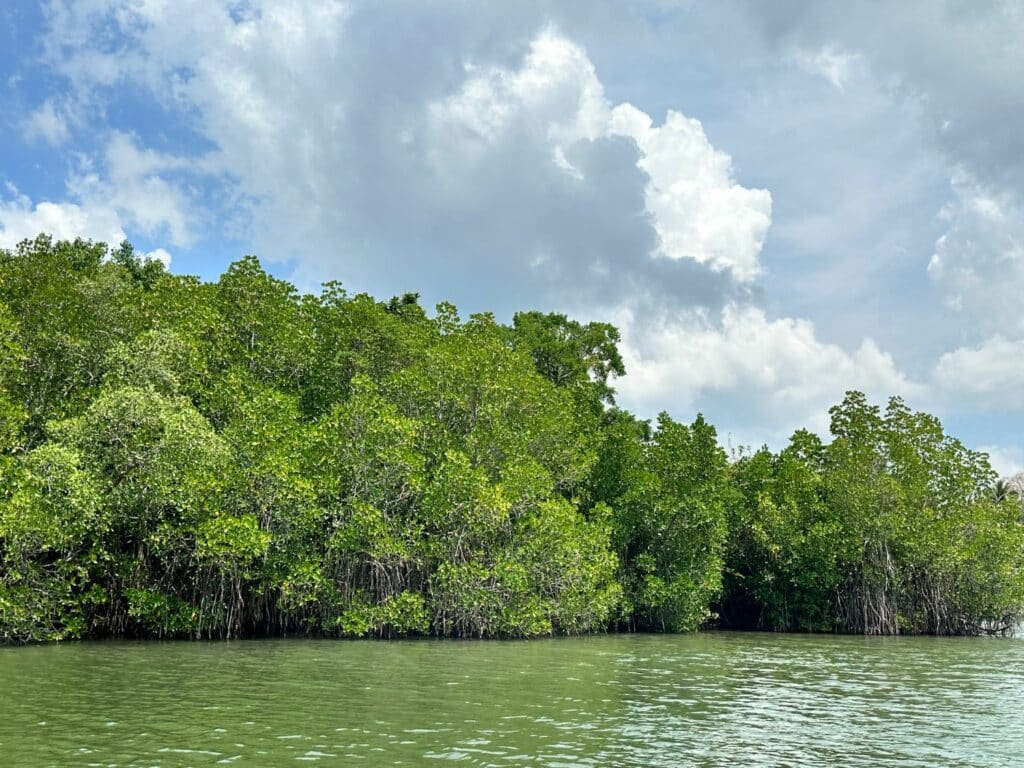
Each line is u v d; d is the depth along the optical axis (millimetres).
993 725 17344
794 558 50344
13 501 25406
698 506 45844
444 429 38906
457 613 34812
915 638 45656
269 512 31875
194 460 29375
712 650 34000
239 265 38906
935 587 50438
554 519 37188
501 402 40406
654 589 45031
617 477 48844
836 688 22734
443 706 17344
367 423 34406
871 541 50000
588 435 48219
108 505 28766
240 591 32156
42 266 33562
